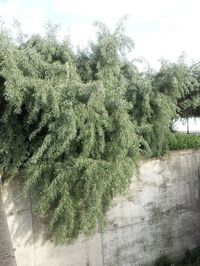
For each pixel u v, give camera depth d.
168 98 9.62
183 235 11.44
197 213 11.80
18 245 8.48
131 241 10.25
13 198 8.37
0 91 7.36
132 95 9.16
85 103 7.32
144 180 10.52
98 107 7.29
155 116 9.47
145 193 10.55
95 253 9.58
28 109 7.26
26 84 7.02
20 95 6.94
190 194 11.61
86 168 7.32
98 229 9.57
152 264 10.70
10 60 6.83
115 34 9.23
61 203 7.46
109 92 7.63
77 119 7.08
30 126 7.80
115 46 8.91
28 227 8.59
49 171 7.57
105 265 9.76
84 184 7.48
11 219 8.36
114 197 8.93
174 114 9.87
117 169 7.64
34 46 8.35
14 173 7.75
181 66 9.61
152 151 10.02
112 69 8.99
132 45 9.33
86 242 9.41
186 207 11.51
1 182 8.10
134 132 8.45
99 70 8.85
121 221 10.05
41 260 8.79
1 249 5.82
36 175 7.41
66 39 8.72
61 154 7.59
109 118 7.54
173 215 11.20
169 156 10.91
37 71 7.65
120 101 7.49
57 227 7.95
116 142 7.75
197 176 11.80
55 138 7.08
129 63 9.72
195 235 11.73
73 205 7.68
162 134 9.75
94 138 7.36
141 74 10.02
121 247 10.04
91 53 9.22
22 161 7.85
